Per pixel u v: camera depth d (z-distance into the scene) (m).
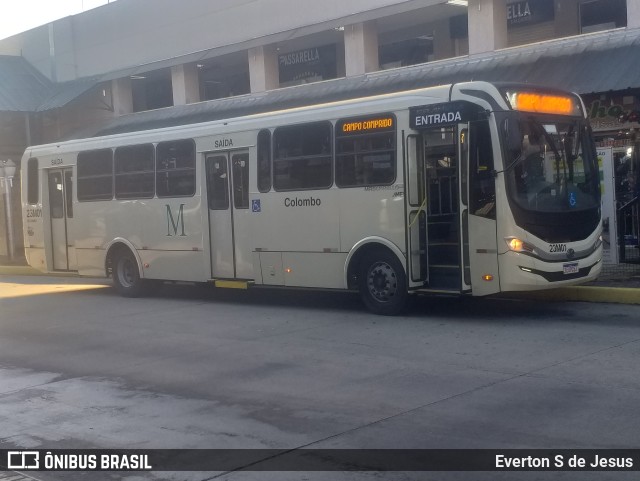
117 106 28.39
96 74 29.20
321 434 6.91
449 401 7.65
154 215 16.11
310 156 13.30
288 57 25.89
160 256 16.08
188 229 15.44
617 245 16.16
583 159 12.23
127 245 16.73
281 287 13.94
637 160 16.12
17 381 9.59
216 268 15.07
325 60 24.98
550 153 11.76
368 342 10.71
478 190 11.43
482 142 11.39
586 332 10.59
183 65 26.14
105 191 17.20
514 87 11.55
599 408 7.16
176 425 7.44
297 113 13.53
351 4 21.09
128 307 15.60
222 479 6.00
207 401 8.23
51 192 18.67
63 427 7.57
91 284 20.94
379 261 12.55
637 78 14.21
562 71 15.55
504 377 8.44
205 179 15.07
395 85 18.83
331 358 9.88
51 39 30.77
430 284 12.12
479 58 18.22
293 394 8.29
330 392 8.27
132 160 16.55
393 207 12.16
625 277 14.57
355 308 13.88
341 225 12.88
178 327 12.91
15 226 31.62
